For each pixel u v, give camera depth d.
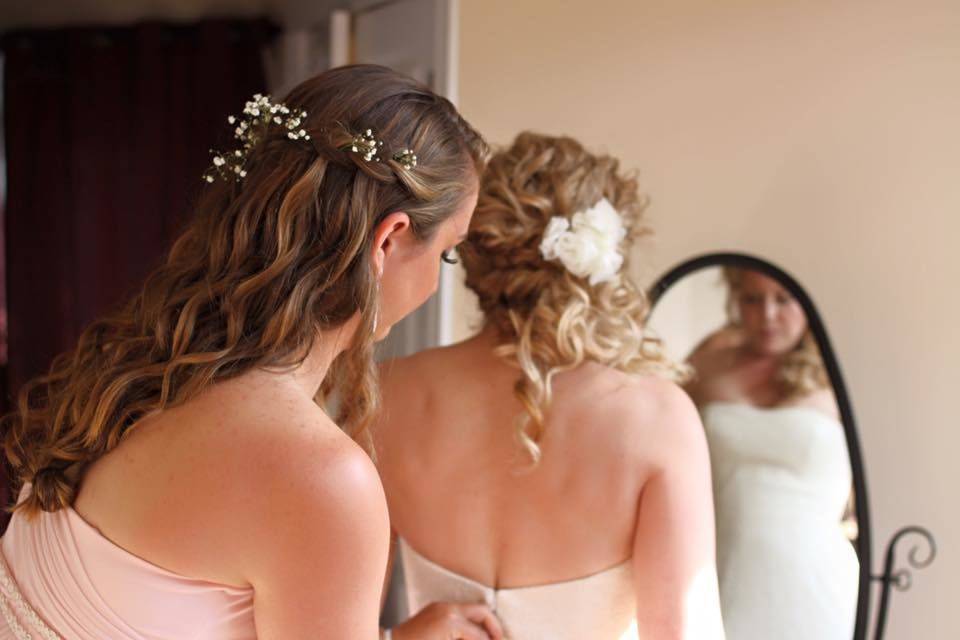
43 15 3.65
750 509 2.01
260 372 1.00
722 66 2.31
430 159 1.08
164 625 0.98
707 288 2.14
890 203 2.19
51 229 3.64
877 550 2.24
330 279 1.02
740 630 1.96
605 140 2.39
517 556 1.40
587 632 1.38
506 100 2.46
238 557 0.95
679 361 2.14
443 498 1.43
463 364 1.45
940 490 2.18
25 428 1.17
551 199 1.45
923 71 2.15
